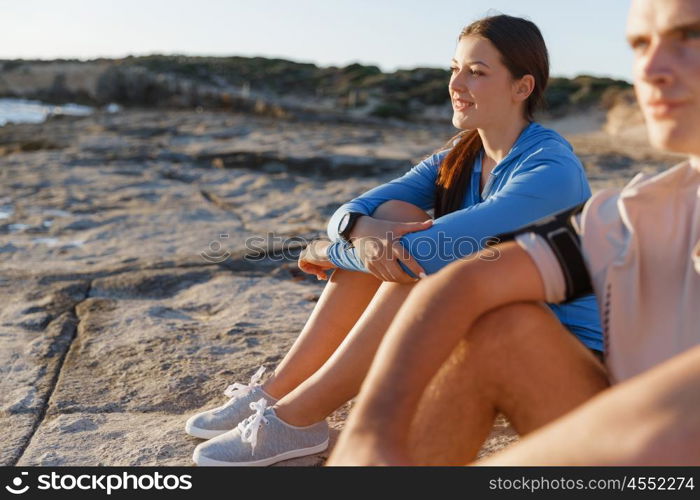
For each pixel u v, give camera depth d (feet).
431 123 144.05
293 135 57.26
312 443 7.28
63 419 8.60
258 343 11.37
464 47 7.76
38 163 38.40
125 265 17.22
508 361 4.30
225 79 237.86
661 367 3.00
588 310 6.55
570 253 4.21
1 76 233.14
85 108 188.85
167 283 15.69
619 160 43.62
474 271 4.14
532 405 4.29
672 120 3.54
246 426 7.20
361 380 6.95
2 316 13.14
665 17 3.45
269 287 15.19
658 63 3.50
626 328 4.10
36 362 10.66
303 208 26.09
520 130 7.79
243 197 28.94
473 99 7.70
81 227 22.49
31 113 165.07
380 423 3.81
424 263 6.73
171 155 41.42
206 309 13.78
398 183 8.46
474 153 8.17
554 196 7.01
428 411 4.47
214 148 45.29
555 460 3.09
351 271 7.38
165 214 24.77
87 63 262.47
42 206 25.98
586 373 4.29
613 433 2.95
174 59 272.31
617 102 158.30
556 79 196.03
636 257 4.03
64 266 17.24
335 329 7.47
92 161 39.55
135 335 11.79
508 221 6.88
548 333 4.28
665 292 4.00
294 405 7.20
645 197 4.00
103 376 10.04
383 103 182.19
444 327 4.03
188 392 9.41
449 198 8.24
